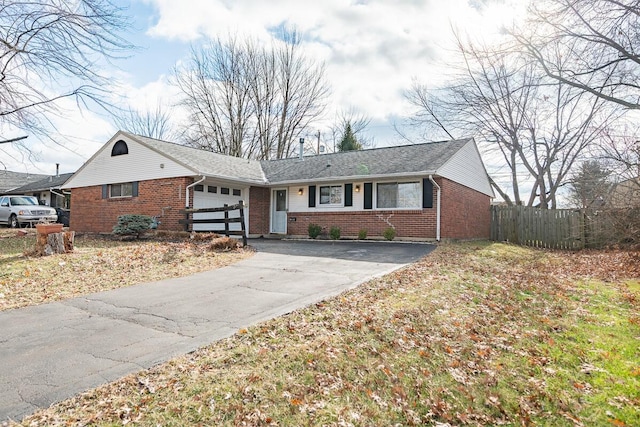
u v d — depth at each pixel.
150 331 4.58
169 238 13.60
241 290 6.63
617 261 11.55
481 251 12.49
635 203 11.01
